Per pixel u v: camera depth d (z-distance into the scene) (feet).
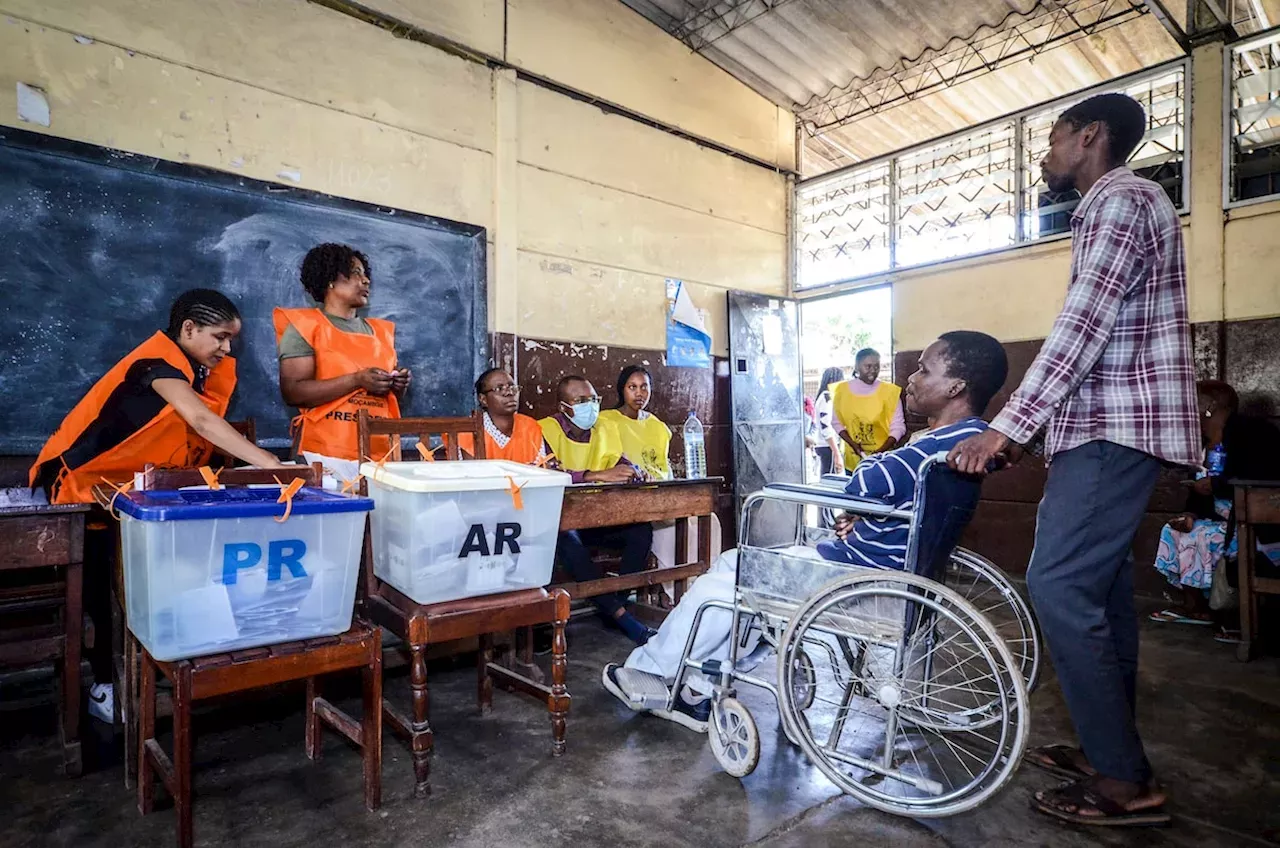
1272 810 6.28
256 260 11.12
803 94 19.83
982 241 17.08
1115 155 6.21
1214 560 11.65
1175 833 5.92
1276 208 13.17
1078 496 5.88
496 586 7.06
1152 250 5.85
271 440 11.16
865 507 6.25
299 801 6.34
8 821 5.98
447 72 13.41
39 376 9.34
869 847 5.72
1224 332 13.75
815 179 20.08
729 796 6.49
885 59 18.34
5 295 9.13
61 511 6.53
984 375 6.78
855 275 19.19
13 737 7.61
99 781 6.68
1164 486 13.93
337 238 11.96
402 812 6.17
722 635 7.67
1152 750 7.46
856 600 6.10
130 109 10.08
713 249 18.52
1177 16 16.10
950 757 7.29
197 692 5.40
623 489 9.36
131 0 10.08
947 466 6.10
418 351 12.88
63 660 6.71
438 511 6.63
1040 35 17.25
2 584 8.41
